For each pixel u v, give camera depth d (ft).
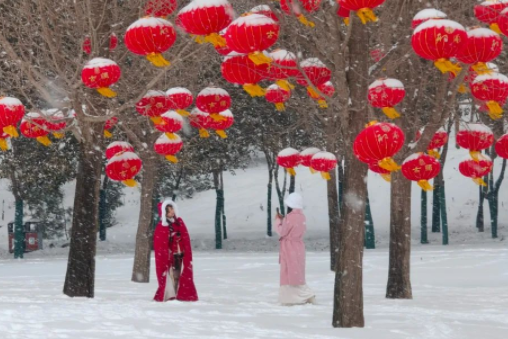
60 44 57.67
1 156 148.15
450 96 54.90
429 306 50.90
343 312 39.09
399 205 61.41
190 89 76.07
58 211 192.44
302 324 39.78
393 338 34.94
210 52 72.23
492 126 68.44
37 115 52.16
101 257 140.77
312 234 193.98
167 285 52.85
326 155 62.28
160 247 52.70
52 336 32.14
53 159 142.41
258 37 32.63
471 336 35.91
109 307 43.42
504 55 56.54
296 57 37.88
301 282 51.70
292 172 65.87
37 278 86.48
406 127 61.05
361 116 40.65
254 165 265.34
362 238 40.16
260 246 182.70
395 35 51.16
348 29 39.45
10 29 65.10
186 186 186.80
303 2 38.17
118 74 42.63
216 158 153.69
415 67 60.49
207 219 221.05
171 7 45.78
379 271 92.48
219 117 48.44
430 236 179.52
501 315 44.52
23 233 175.11
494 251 120.78
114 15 57.00
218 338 33.09
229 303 51.39
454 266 95.45
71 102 53.47
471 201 203.00
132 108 79.05
